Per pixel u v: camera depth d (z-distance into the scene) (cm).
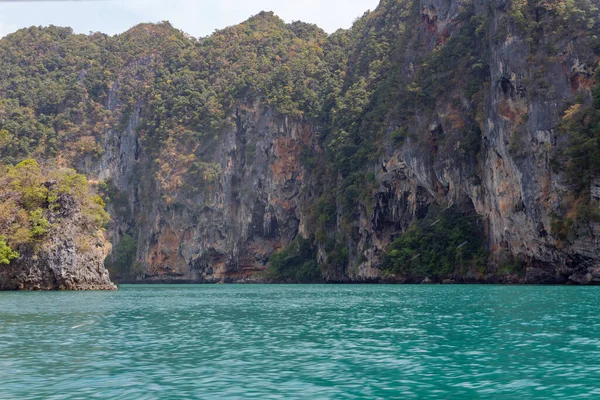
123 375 1708
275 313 3634
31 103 17650
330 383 1597
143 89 17338
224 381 1627
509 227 8294
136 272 15138
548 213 7481
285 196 14350
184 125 15788
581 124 7188
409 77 11219
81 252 6944
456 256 9062
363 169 11512
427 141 10012
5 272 6612
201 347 2194
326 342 2297
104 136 17238
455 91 9850
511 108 8306
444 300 4559
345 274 11494
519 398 1439
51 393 1503
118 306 4244
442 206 9825
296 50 17088
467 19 10419
